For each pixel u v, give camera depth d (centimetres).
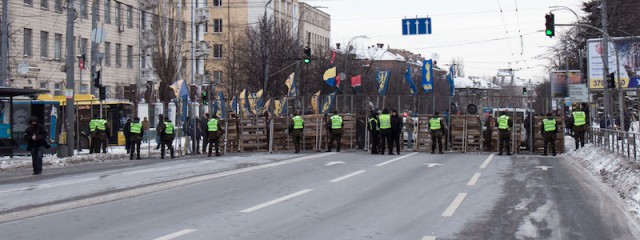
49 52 4956
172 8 5147
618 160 1962
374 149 2775
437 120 2841
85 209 1191
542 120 2938
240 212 1157
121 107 3941
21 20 4612
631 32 3831
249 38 5878
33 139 1998
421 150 3047
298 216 1116
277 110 3416
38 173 2012
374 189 1505
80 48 5241
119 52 5844
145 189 1497
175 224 1031
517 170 2020
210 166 2152
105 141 3119
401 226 1023
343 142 3133
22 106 2872
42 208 1203
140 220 1069
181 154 3011
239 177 1769
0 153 2694
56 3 5044
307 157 2545
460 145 3016
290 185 1580
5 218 1088
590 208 1218
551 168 2108
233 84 5750
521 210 1192
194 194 1408
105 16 5641
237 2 8412
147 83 5806
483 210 1191
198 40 6906
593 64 4031
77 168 2267
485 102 5062
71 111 2833
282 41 5738
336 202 1289
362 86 6406
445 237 937
